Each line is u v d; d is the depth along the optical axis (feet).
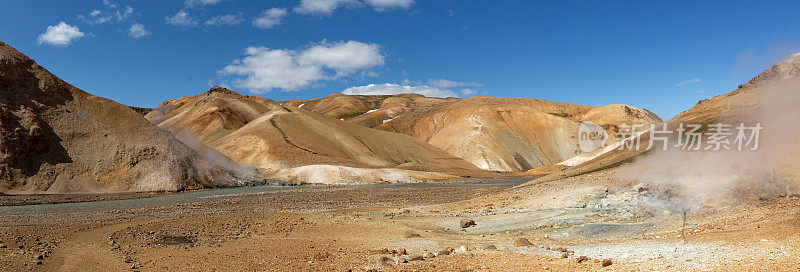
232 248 59.93
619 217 73.15
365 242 64.90
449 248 55.93
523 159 601.62
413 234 69.92
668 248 42.93
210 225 85.20
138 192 208.44
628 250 44.65
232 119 556.51
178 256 54.03
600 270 35.32
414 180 304.71
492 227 78.54
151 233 72.84
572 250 47.96
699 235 49.62
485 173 399.03
